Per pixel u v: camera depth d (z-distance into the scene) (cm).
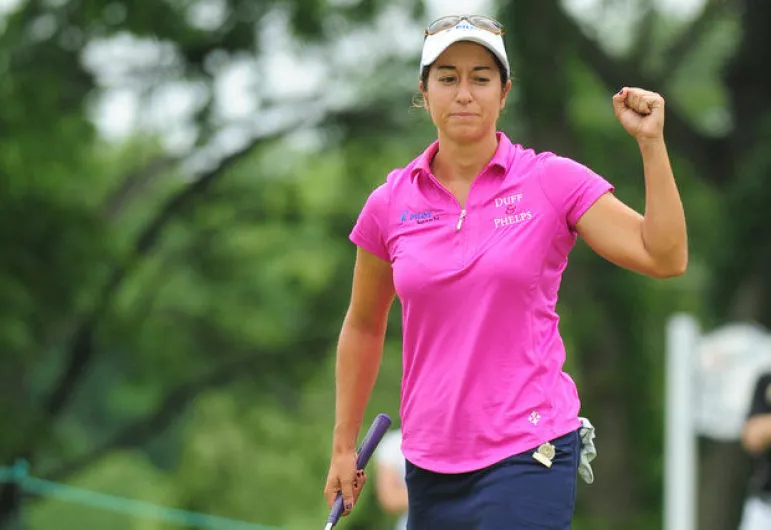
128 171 7938
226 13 6588
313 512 9762
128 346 7319
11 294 5838
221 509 9750
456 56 1337
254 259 8375
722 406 3356
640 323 7044
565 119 6562
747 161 6134
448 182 1373
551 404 1331
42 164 6112
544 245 1327
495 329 1321
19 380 6303
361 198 7950
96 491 10169
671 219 1271
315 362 7719
